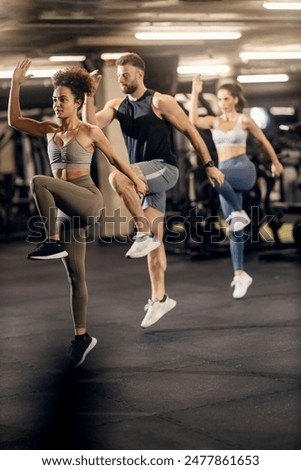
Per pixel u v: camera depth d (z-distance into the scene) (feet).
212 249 31.89
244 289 21.09
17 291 24.35
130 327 18.29
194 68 43.86
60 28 29.43
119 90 36.91
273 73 45.91
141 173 15.94
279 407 11.93
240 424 11.19
